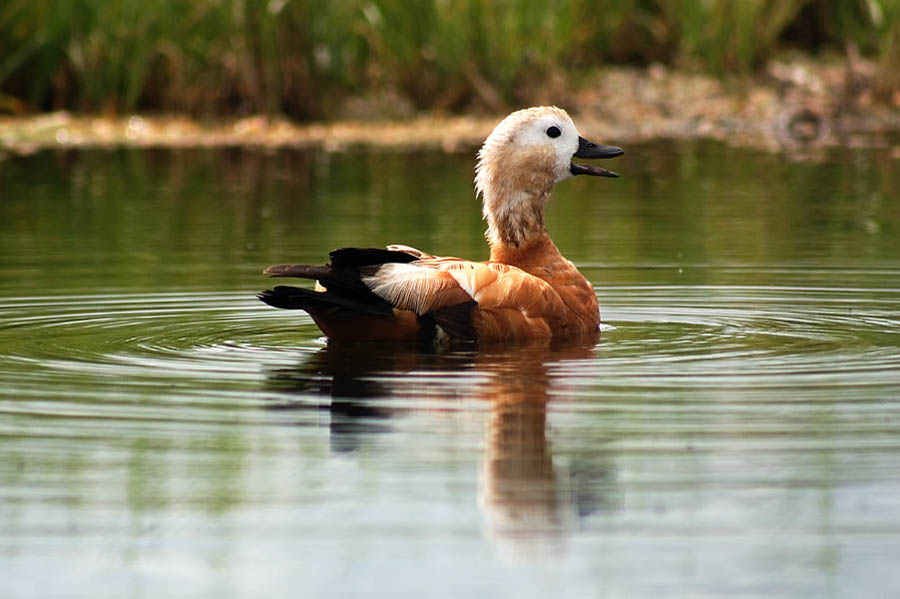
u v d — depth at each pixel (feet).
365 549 25.45
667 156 88.07
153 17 94.48
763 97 101.50
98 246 58.03
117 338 41.34
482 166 44.47
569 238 60.59
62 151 88.79
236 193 73.87
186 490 28.09
